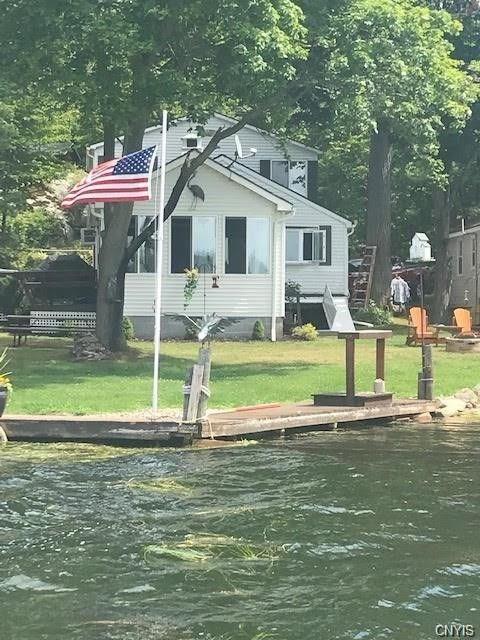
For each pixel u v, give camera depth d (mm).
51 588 5773
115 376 16438
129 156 12789
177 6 17469
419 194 38875
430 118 20547
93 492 8414
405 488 8633
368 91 18891
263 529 7152
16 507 7824
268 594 5684
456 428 12711
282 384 15633
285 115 20297
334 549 6617
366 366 18547
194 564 6254
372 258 33062
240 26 16891
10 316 23859
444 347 23750
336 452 10688
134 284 26156
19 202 28156
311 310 31156
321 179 44750
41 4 16859
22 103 24906
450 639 4992
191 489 8578
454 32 21656
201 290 26328
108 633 5070
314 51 19062
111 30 16719
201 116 19188
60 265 30047
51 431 11352
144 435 11156
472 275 37344
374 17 18641
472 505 7945
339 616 5320
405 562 6324
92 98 18266
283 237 26734
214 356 20859
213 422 11383
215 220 26359
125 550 6574
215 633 5074
